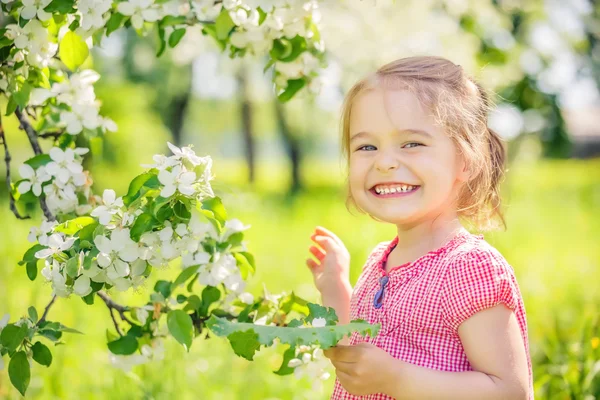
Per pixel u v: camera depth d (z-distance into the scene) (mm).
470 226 2086
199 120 23922
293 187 17547
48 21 1965
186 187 1538
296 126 18094
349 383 1563
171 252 1584
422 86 1789
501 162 2129
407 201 1750
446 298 1657
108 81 12383
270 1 1961
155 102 18312
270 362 3299
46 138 2252
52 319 3691
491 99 2100
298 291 4641
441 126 1770
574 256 6574
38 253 1609
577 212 10227
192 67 17891
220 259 1929
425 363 1671
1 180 11633
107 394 2797
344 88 6906
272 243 7383
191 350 3203
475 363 1626
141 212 1570
